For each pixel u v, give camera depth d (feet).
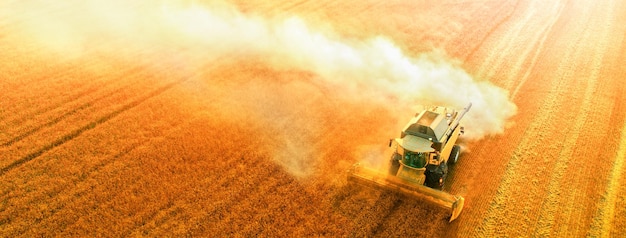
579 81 66.69
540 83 66.85
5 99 65.16
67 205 43.83
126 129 57.00
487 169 48.11
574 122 56.24
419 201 42.86
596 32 84.07
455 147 48.32
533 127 55.57
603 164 48.11
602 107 59.47
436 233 39.73
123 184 46.60
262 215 42.16
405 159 42.47
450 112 48.93
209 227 41.09
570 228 39.81
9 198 45.09
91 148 53.11
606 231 39.34
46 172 48.88
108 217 42.14
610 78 67.15
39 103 64.18
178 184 46.39
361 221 41.29
